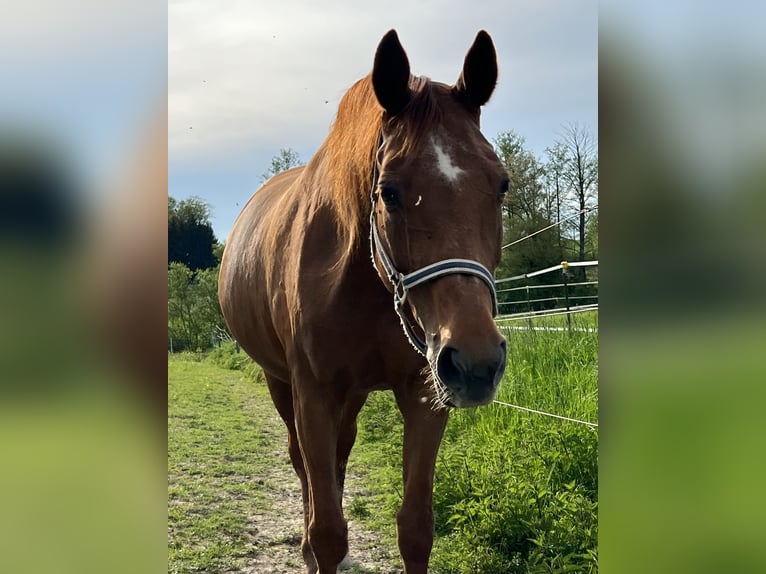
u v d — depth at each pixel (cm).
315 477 260
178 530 396
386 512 414
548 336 620
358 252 243
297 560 354
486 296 184
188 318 2377
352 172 240
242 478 524
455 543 335
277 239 303
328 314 255
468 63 214
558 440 393
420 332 215
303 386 269
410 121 204
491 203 196
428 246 189
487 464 391
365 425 669
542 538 303
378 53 211
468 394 172
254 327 354
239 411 880
